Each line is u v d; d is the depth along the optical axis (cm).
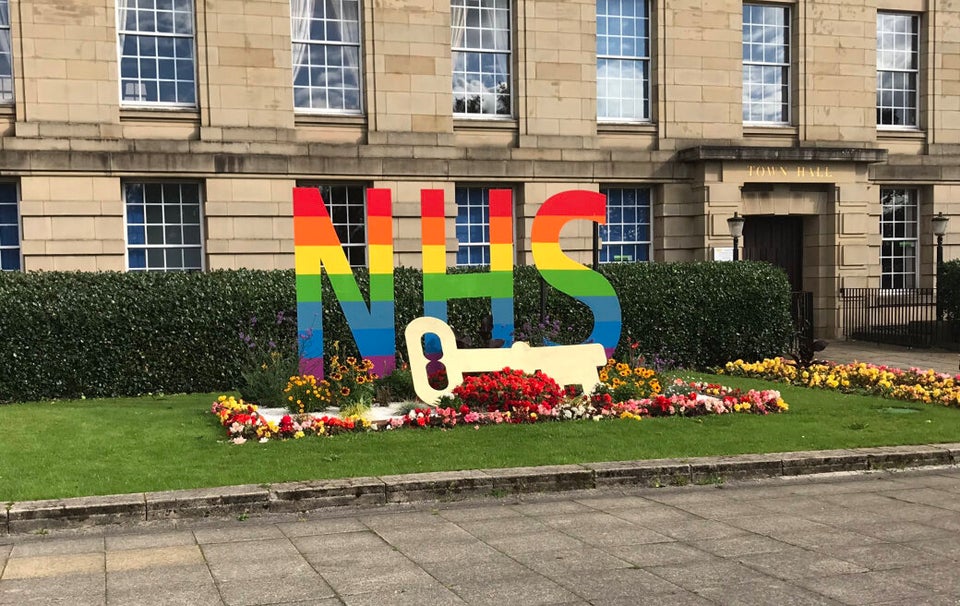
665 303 1560
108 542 613
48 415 1048
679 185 1945
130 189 1639
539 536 624
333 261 1145
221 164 1652
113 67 1598
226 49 1656
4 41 1570
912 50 2184
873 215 2111
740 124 1989
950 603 489
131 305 1281
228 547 600
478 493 741
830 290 2033
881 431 970
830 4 2056
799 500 736
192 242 1678
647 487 783
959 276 1881
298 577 534
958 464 884
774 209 1989
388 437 910
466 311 1439
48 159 1552
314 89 1744
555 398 1048
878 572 542
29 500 659
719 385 1236
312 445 868
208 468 766
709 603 488
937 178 2152
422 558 573
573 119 1878
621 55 1941
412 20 1773
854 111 2081
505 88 1869
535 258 1188
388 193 1158
